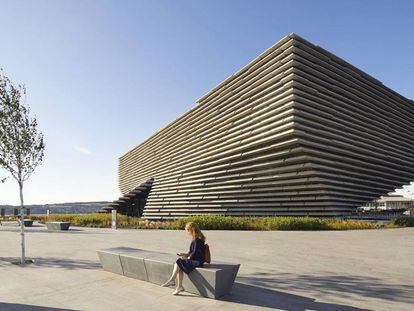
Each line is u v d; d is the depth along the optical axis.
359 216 29.31
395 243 13.63
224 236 17.11
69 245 14.70
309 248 12.44
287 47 27.45
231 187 33.81
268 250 12.02
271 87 28.14
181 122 45.31
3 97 10.30
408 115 40.59
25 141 10.64
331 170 27.98
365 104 33.41
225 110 35.06
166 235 19.02
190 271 6.47
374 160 33.22
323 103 28.20
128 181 72.25
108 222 30.28
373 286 7.05
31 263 10.12
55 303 6.08
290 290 6.78
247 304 5.92
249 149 30.92
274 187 30.00
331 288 6.91
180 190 42.00
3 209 54.44
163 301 6.13
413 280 7.54
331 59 30.12
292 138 26.42
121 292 6.74
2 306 5.95
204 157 38.22
